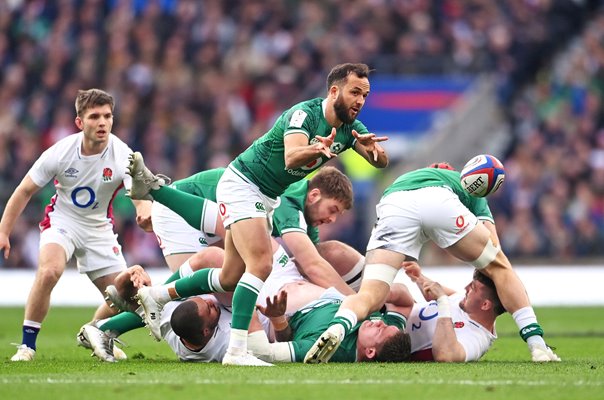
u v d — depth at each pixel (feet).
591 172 290.97
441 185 102.94
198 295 102.47
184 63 311.68
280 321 100.27
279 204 106.11
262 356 98.58
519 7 327.88
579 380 82.79
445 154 291.99
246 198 96.58
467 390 77.25
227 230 98.17
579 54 321.93
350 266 115.75
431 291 101.55
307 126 94.12
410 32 317.83
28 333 108.58
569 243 278.26
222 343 100.22
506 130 304.91
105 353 103.81
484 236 100.99
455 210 100.63
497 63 314.35
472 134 298.35
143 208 116.26
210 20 319.27
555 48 323.37
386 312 104.78
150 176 104.47
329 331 95.96
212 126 295.89
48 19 323.98
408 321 103.14
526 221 277.85
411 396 74.49
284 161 95.81
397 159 302.66
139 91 302.66
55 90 305.73
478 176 102.83
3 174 286.05
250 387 78.28
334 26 322.96
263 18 321.32
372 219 274.36
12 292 244.01
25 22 322.75
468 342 101.09
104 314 115.44
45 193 265.54
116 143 114.52
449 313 101.04
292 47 313.94
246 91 307.99
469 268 256.73
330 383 80.33
